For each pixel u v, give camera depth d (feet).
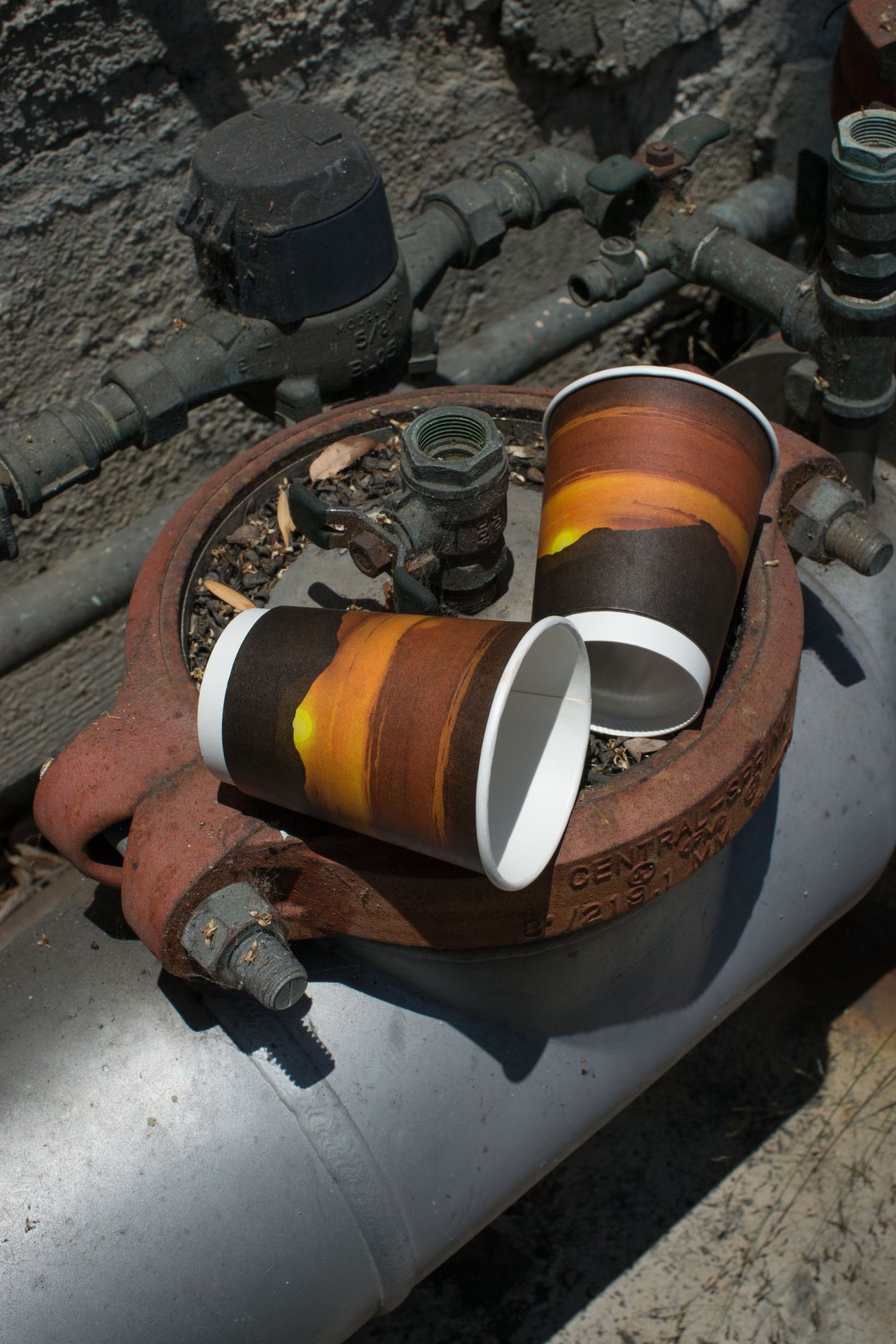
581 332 8.17
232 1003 4.06
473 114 7.45
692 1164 6.46
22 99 5.85
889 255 4.65
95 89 6.03
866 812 5.01
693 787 3.63
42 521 7.06
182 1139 3.88
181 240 6.75
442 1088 4.11
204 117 6.45
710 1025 4.82
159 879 3.53
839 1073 6.73
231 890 3.53
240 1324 3.89
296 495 4.16
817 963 7.14
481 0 6.93
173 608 4.26
